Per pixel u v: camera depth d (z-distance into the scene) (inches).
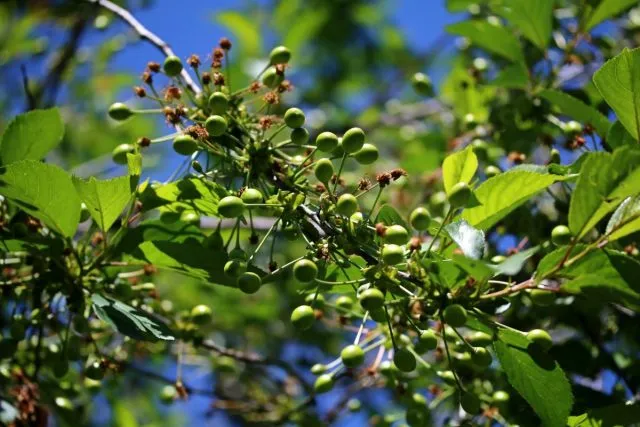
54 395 199.9
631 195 128.3
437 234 135.1
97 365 173.3
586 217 128.1
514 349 141.2
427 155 248.7
